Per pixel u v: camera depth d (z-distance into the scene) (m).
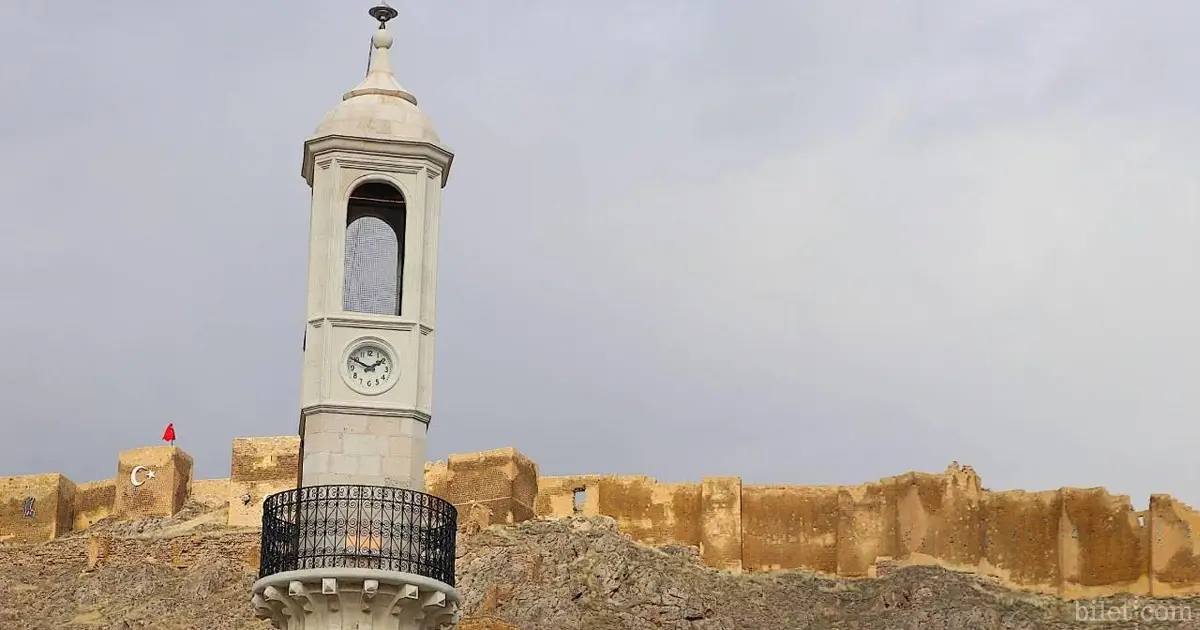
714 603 126.88
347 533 44.25
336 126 47.19
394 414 45.72
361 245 47.00
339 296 46.25
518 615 122.75
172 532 139.12
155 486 141.62
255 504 139.50
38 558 139.38
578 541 129.25
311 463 45.28
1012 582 125.12
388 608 44.03
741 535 131.25
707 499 132.25
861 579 128.88
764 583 129.50
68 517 144.00
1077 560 124.00
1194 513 122.06
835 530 130.75
